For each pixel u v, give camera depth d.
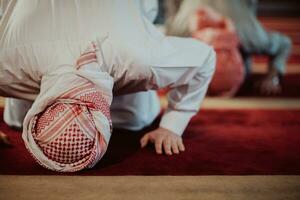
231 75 1.93
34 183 0.95
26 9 1.04
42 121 0.96
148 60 1.04
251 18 2.10
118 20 1.05
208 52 1.17
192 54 1.12
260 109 1.76
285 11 4.80
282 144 1.29
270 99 1.99
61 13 1.04
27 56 1.00
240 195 0.94
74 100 0.95
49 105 0.97
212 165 1.09
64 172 1.01
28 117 0.96
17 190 0.92
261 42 2.08
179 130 1.22
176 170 1.05
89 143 0.96
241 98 1.99
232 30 1.97
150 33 1.10
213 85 1.95
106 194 0.91
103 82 0.99
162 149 1.19
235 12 2.08
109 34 1.02
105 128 0.98
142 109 1.37
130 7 1.09
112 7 1.06
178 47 1.11
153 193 0.93
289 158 1.17
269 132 1.41
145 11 1.18
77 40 1.02
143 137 1.22
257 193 0.95
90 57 0.99
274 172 1.07
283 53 2.18
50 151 0.96
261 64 2.90
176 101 1.24
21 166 1.04
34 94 1.09
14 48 1.01
